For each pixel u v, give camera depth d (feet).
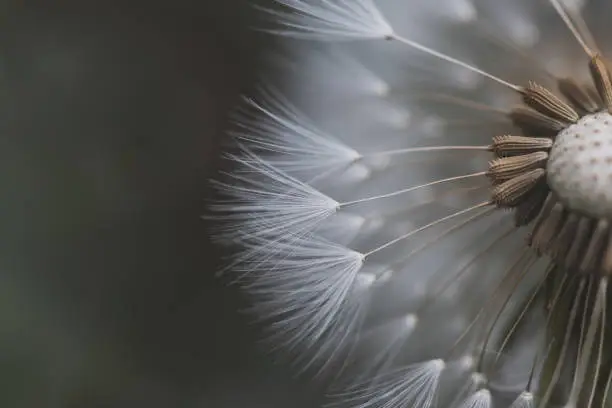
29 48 0.53
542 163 0.43
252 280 0.48
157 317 0.53
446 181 0.45
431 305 0.46
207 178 0.52
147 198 0.53
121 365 0.52
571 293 0.43
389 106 0.47
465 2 0.46
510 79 0.45
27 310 0.52
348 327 0.45
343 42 0.48
